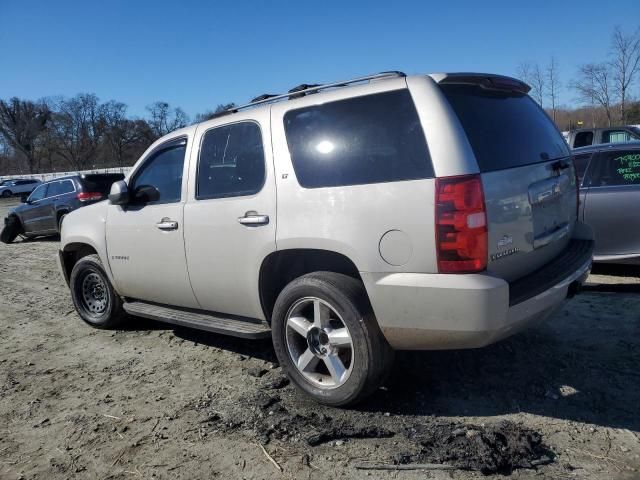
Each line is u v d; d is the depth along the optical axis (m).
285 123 3.72
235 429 3.39
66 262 5.97
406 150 3.15
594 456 2.90
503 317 2.99
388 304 3.17
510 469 2.82
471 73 3.33
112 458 3.18
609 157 6.07
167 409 3.73
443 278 3.00
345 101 3.48
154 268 4.66
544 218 3.52
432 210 3.00
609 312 5.05
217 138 4.19
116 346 5.11
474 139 3.14
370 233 3.21
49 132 86.69
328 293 3.38
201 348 4.89
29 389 4.25
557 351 4.23
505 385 3.74
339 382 3.45
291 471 2.93
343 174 3.38
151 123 81.81
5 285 8.53
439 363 4.13
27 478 3.04
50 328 5.86
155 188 4.69
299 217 3.52
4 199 50.03
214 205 4.07
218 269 4.10
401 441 3.13
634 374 3.79
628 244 5.90
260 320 4.05
